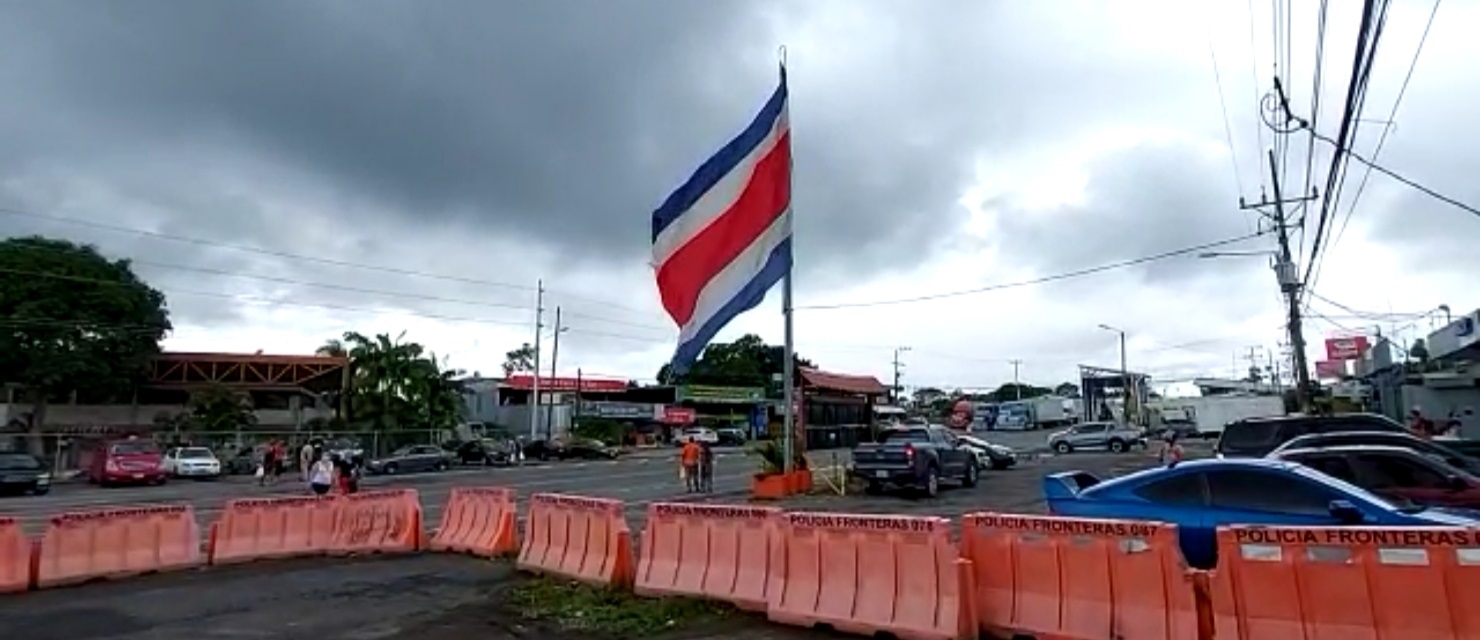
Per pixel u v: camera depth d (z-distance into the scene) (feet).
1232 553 26.04
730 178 64.08
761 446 119.96
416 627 33.94
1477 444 74.64
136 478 144.87
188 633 33.63
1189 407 275.59
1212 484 34.94
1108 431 181.16
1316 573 24.89
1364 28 30.40
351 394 203.10
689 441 107.96
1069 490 38.83
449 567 48.73
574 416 258.16
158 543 49.14
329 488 86.12
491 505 55.31
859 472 90.48
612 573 40.91
